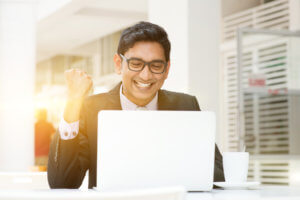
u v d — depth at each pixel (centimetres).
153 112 172
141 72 212
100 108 223
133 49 213
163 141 173
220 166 222
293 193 173
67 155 199
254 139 691
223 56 795
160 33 214
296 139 706
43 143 811
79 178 209
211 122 178
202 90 516
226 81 783
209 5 526
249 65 741
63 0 746
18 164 552
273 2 734
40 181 278
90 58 1195
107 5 845
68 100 196
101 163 170
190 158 176
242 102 589
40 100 1359
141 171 172
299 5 686
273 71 713
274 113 715
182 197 109
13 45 566
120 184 171
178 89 519
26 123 561
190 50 513
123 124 170
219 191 186
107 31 998
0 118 554
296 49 697
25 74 568
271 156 693
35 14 577
